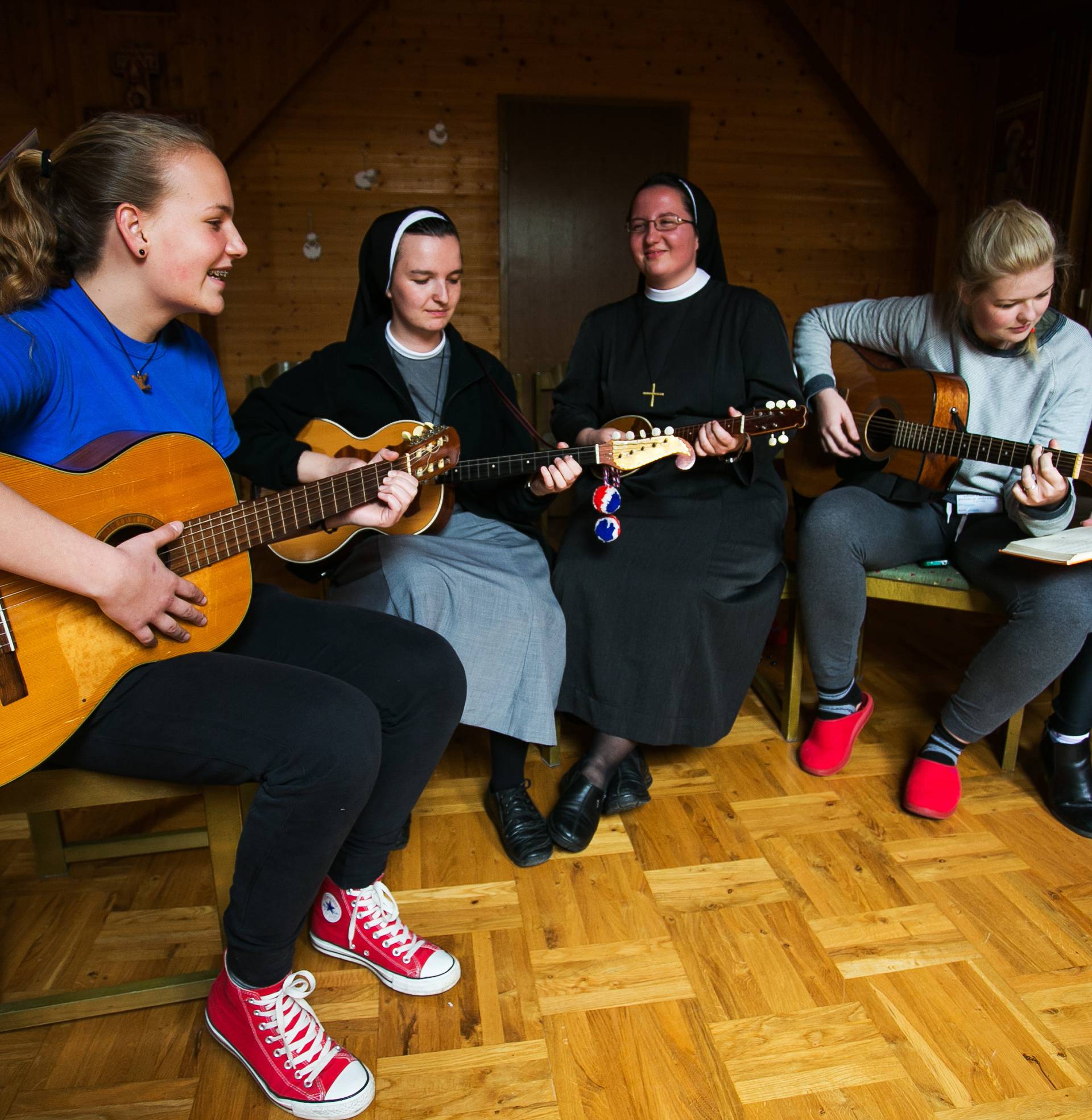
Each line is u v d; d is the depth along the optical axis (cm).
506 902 176
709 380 217
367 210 532
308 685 125
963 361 218
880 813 207
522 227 544
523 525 219
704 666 200
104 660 122
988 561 205
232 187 517
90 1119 129
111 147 121
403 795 148
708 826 202
